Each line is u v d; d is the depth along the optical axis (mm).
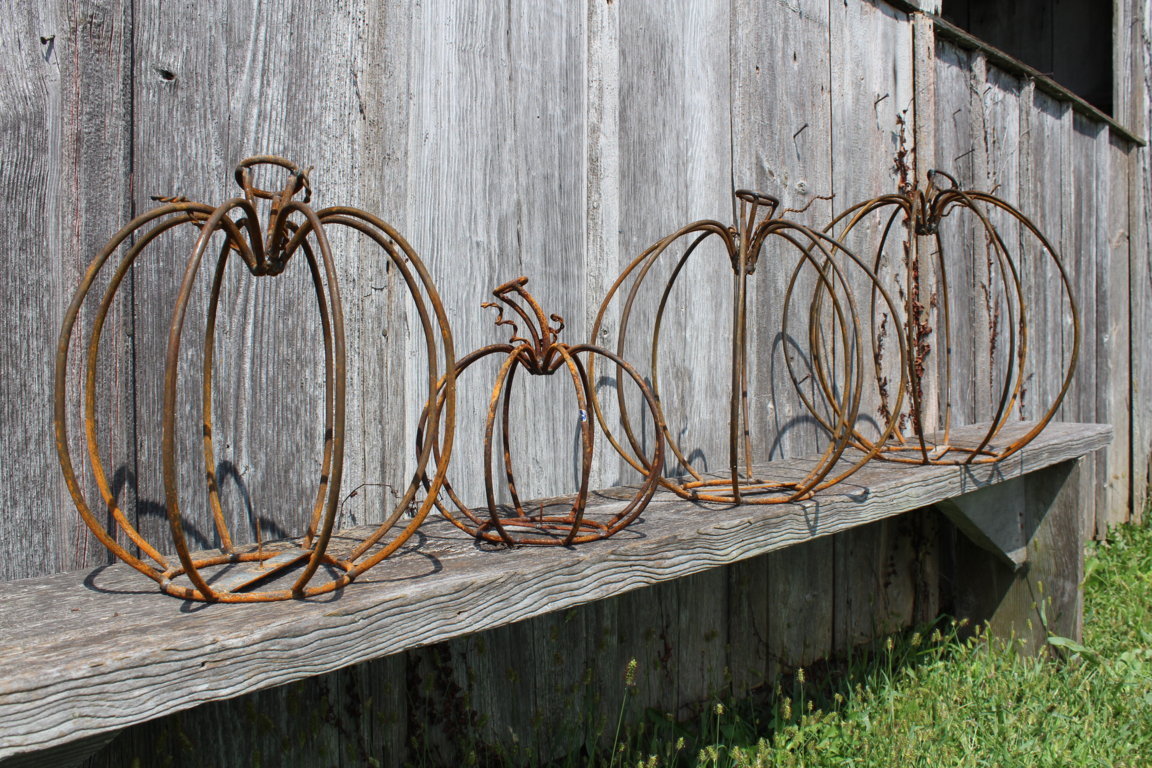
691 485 2088
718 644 2533
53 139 1341
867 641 3041
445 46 1849
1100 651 2980
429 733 1879
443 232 1843
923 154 3203
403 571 1325
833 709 2574
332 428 1562
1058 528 3049
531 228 2010
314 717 1679
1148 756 2359
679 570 1595
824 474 1935
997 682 2697
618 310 2193
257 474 1583
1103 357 4625
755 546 1766
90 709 912
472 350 1896
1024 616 3141
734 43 2504
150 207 1446
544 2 2037
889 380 3057
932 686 2666
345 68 1696
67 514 1358
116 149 1408
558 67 2068
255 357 1577
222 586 1192
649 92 2275
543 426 2035
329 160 1671
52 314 1342
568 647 2143
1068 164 4234
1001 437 2951
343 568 1318
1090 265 4492
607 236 2172
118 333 1407
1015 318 3844
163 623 1053
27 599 1178
